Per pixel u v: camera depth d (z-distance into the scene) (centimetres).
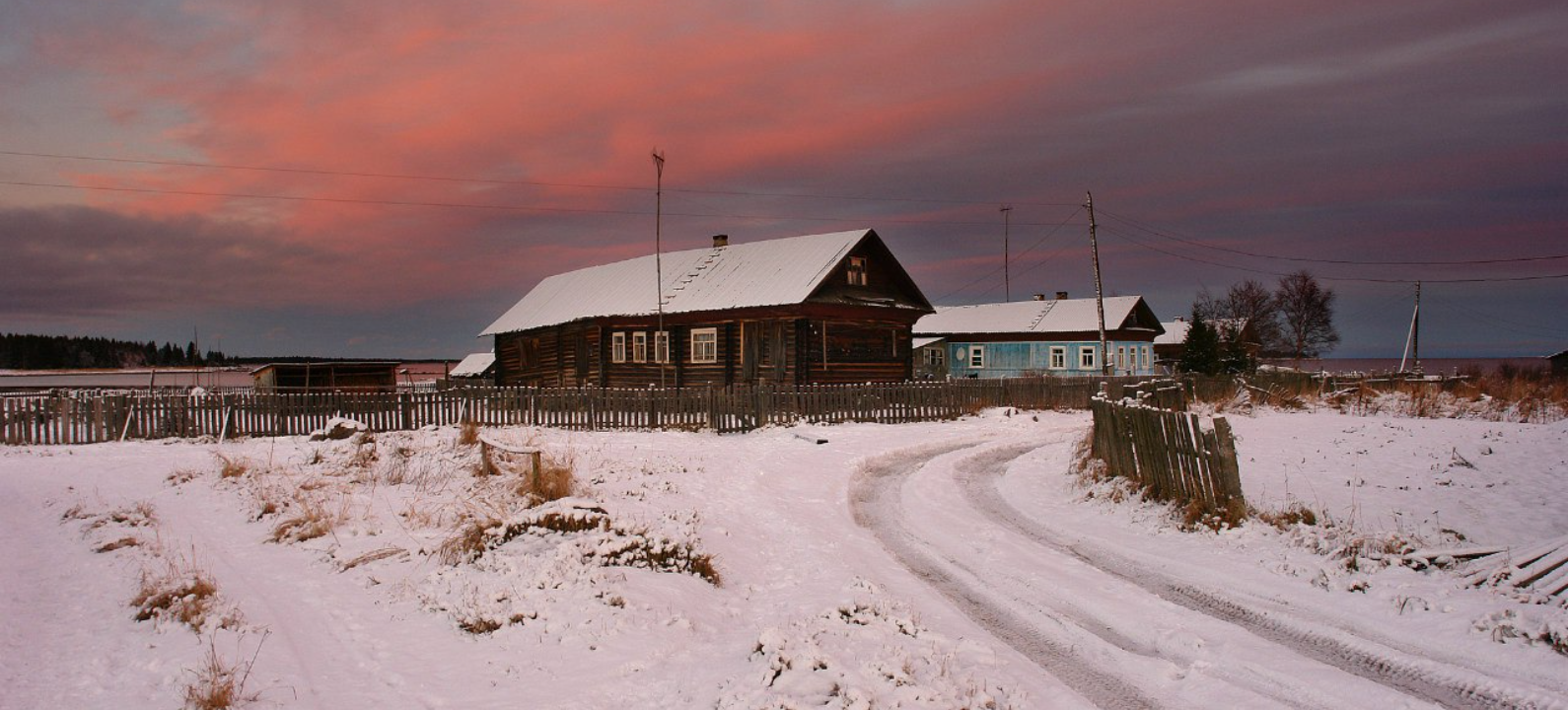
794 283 3309
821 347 3350
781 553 1119
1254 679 664
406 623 809
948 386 2967
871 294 3600
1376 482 1409
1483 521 1131
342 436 2280
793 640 676
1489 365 6116
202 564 1040
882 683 601
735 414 2512
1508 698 607
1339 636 747
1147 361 6062
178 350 7606
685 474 1645
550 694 629
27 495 1591
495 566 932
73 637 793
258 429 2519
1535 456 1638
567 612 785
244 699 631
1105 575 988
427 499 1410
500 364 4984
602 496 1347
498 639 749
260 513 1315
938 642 732
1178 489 1259
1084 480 1551
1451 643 708
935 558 1102
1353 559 920
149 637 788
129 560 1063
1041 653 749
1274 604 845
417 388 4744
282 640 770
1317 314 9144
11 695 658
